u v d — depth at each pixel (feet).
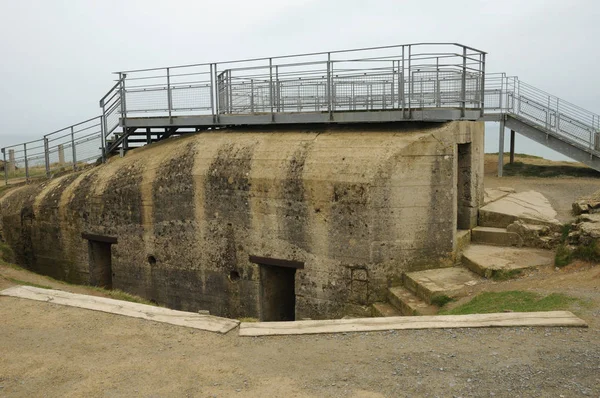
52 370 20.21
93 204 48.14
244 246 40.50
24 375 19.88
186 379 19.21
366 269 36.01
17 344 22.70
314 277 37.83
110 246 50.72
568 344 20.76
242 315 41.19
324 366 19.84
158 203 44.39
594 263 31.27
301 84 42.68
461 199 41.42
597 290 26.96
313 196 37.22
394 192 35.91
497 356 19.95
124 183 46.42
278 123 43.83
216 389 18.39
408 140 36.45
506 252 37.63
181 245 43.60
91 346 22.34
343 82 40.93
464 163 40.88
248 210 40.01
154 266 45.37
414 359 20.03
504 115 60.95
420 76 38.99
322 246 37.29
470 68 39.96
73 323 24.98
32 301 28.07
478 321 23.30
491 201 46.06
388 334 22.58
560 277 30.76
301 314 38.63
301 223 37.91
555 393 17.10
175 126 50.37
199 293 43.14
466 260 36.99
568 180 59.82
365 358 20.35
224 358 20.89
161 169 44.65
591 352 19.94
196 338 22.97
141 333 23.61
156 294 45.47
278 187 38.52
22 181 62.44
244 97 46.09
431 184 36.65
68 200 49.78
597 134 55.21
